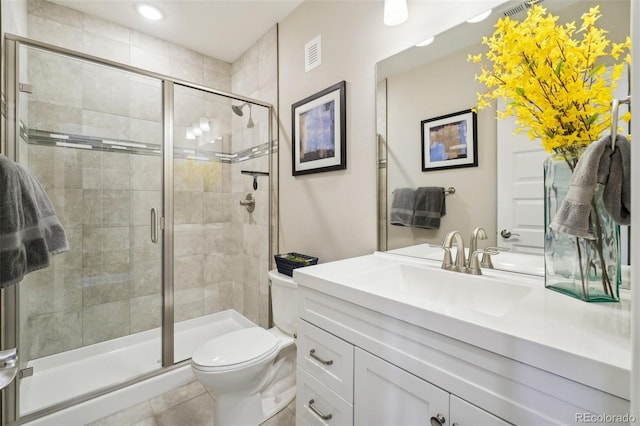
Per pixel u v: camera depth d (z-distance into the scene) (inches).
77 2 77.5
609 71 33.7
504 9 42.8
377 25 59.3
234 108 101.6
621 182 27.4
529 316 27.5
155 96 81.7
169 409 65.4
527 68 34.2
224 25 88.0
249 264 100.4
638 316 14.8
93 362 77.7
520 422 23.3
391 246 57.4
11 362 29.3
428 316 28.7
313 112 73.4
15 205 37.9
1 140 55.9
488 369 25.1
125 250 83.9
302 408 45.4
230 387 54.1
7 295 57.4
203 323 103.2
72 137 74.7
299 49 78.6
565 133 32.9
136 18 84.5
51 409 59.4
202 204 101.4
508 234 42.6
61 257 75.2
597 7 35.0
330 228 70.3
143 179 83.4
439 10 49.8
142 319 86.0
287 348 68.8
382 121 58.6
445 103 49.3
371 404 34.6
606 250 30.9
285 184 84.8
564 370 21.3
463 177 47.4
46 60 68.6
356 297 35.9
